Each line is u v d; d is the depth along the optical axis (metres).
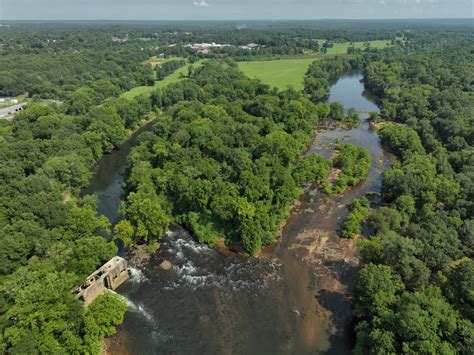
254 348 63.97
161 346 64.44
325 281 78.38
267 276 80.25
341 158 128.62
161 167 116.12
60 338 57.25
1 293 59.31
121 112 168.12
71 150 125.88
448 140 136.75
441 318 53.53
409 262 66.31
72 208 89.12
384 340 53.56
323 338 65.31
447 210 91.88
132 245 88.62
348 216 97.94
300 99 183.88
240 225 87.62
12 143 120.75
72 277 66.19
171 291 76.69
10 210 80.44
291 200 103.31
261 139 129.62
